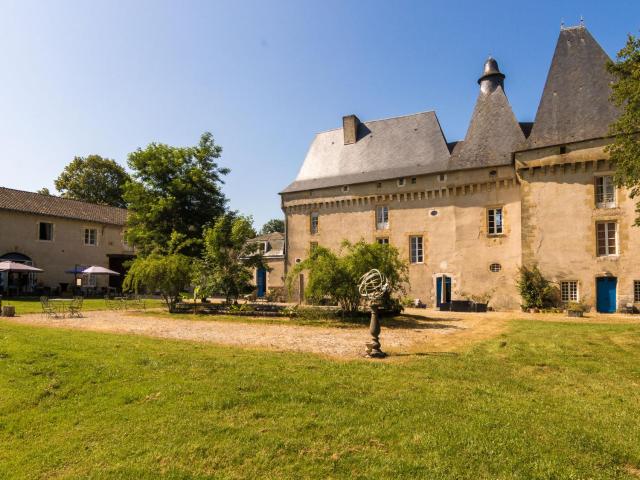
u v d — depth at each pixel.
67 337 9.65
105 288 31.95
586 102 20.52
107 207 36.97
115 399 5.71
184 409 5.30
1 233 27.94
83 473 4.02
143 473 3.94
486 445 4.27
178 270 17.86
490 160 23.27
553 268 20.11
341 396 5.66
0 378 6.54
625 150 12.05
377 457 4.09
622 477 3.76
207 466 4.04
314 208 29.59
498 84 25.34
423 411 5.14
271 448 4.31
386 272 15.23
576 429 4.68
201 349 8.61
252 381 6.25
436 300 24.31
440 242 24.61
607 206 19.41
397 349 9.23
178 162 25.61
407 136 28.44
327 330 12.34
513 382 6.53
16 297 25.86
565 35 22.62
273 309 16.41
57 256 30.98
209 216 26.39
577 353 8.82
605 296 19.14
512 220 22.50
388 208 26.73
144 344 8.99
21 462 4.30
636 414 5.22
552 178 20.48
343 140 31.33
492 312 20.88
